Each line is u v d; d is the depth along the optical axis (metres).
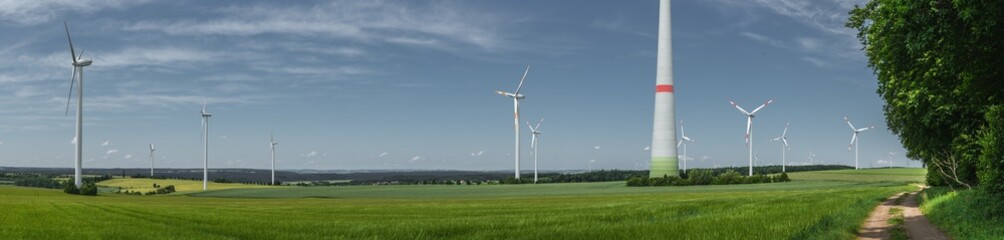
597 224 29.33
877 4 37.66
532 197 95.00
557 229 26.80
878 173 184.50
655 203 53.47
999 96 22.48
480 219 35.34
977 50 20.27
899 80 35.59
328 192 141.00
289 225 31.30
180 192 160.50
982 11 18.23
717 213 34.69
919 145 44.03
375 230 27.97
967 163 41.47
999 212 22.52
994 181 26.78
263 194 135.75
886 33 26.48
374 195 122.50
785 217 28.66
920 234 22.55
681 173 177.25
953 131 38.75
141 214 41.97
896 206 40.41
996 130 27.09
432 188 158.88
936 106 34.75
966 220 23.27
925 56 26.16
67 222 33.97
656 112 173.75
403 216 40.91
